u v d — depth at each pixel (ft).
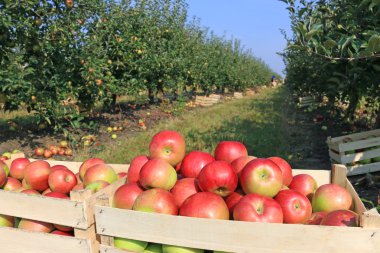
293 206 6.63
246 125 39.73
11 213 7.43
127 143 29.78
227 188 6.75
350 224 5.73
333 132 33.22
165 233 6.04
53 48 29.01
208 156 8.18
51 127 33.73
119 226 6.37
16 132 31.48
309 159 24.04
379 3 11.21
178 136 8.08
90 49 32.81
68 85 30.32
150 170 6.97
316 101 54.29
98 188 7.68
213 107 66.18
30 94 28.12
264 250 5.50
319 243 5.27
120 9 41.68
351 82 16.97
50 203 6.90
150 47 48.52
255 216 6.04
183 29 61.57
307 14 13.23
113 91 36.60
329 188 7.25
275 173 6.73
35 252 7.22
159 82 54.39
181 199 6.98
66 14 28.73
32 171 8.79
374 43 9.23
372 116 32.42
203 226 5.79
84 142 27.91
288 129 37.19
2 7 23.24
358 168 18.84
